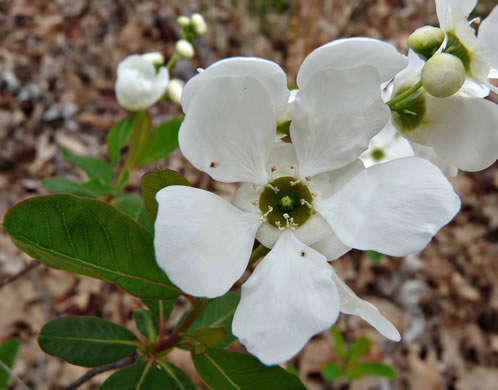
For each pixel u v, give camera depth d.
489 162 0.05
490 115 0.05
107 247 0.06
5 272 0.15
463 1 0.05
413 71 0.06
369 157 0.09
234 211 0.05
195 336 0.06
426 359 0.17
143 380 0.06
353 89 0.05
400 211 0.05
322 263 0.05
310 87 0.05
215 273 0.05
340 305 0.05
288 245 0.05
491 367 0.17
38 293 0.15
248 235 0.05
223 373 0.06
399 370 0.17
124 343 0.07
